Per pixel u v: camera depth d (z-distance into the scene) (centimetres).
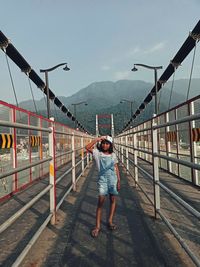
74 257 411
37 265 388
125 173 1362
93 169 1600
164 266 375
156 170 575
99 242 466
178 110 1122
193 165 309
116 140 2653
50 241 475
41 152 1253
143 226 541
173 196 412
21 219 612
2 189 793
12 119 852
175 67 2347
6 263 396
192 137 973
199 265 286
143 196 816
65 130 1792
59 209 686
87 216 620
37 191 945
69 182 1127
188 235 486
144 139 2081
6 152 834
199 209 654
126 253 420
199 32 1789
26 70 2342
